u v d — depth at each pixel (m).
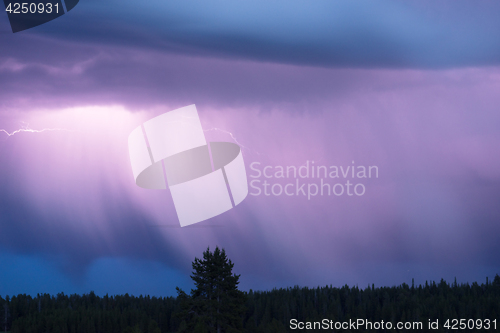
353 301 122.50
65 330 108.38
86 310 120.94
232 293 52.62
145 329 105.44
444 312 111.12
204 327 48.56
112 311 117.31
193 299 51.34
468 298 126.50
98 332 109.31
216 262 52.62
